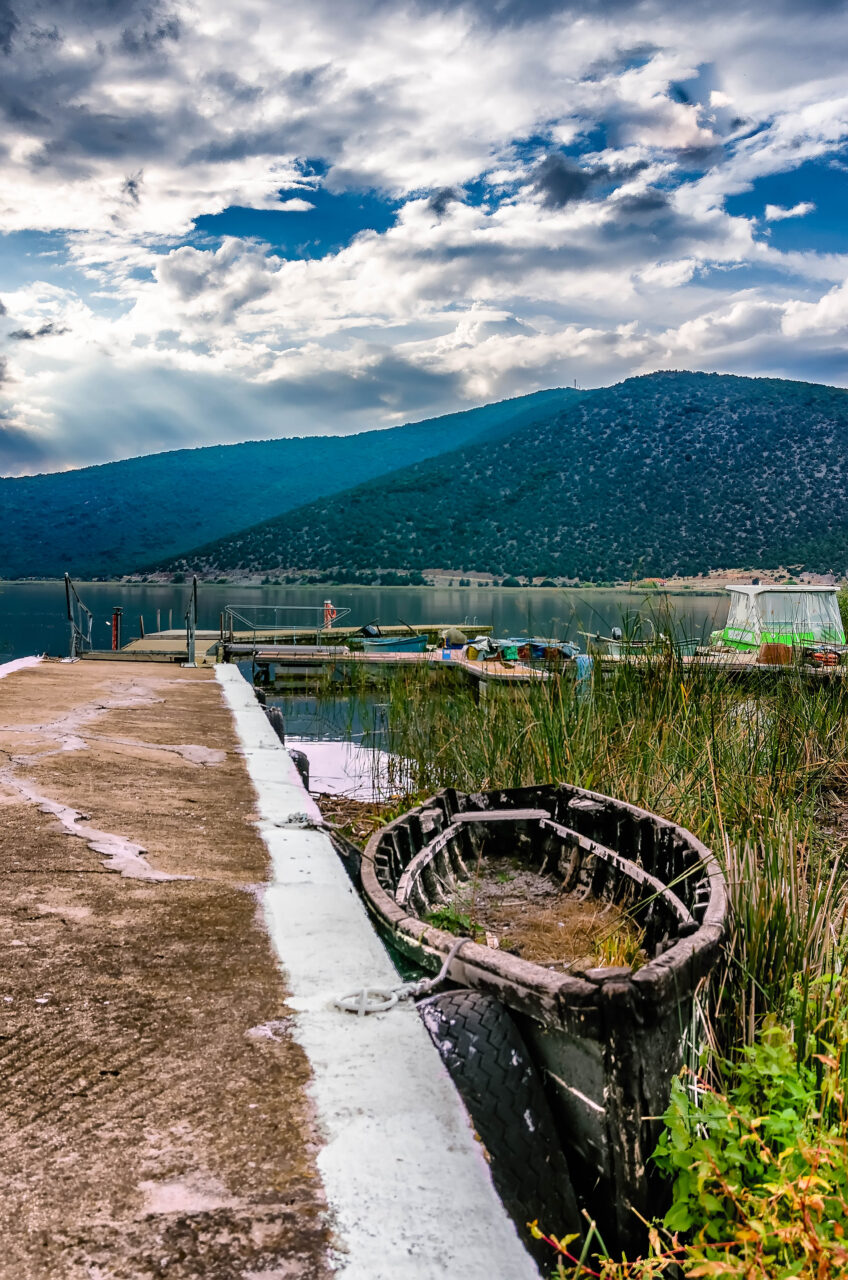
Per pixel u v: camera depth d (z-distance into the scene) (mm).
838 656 12359
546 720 8258
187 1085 2330
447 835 5090
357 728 15352
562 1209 2395
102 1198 1887
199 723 8852
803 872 4668
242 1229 1807
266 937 3396
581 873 4902
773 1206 2291
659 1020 2529
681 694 8383
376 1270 1713
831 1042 3158
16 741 7039
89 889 3852
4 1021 2648
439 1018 2643
